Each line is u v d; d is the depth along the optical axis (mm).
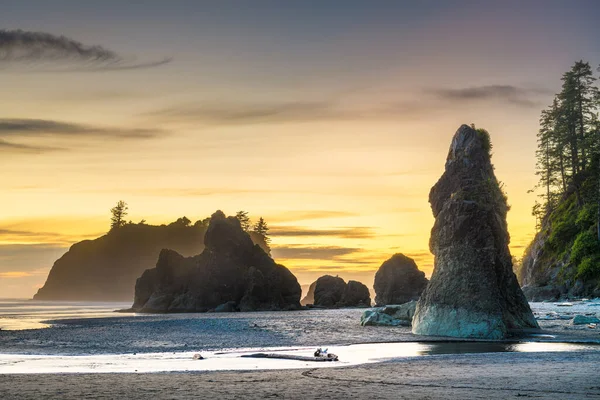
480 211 48188
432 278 48625
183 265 139125
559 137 134250
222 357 31891
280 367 26859
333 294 150375
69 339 45562
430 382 20844
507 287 50062
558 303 91062
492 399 17172
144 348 38250
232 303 130125
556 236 120312
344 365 27094
